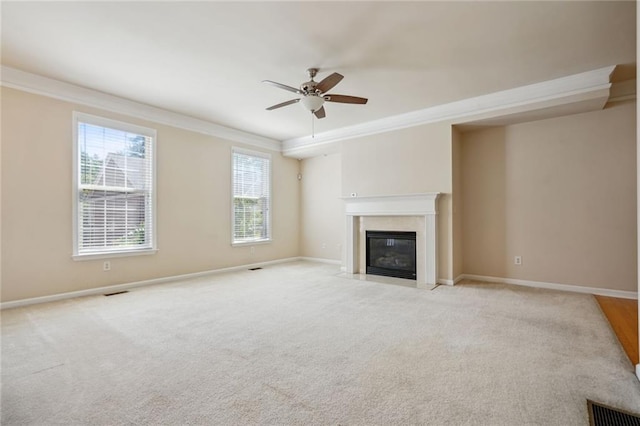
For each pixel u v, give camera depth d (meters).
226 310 3.44
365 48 3.05
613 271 3.95
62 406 1.72
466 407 1.70
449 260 4.65
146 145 4.72
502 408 1.69
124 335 2.73
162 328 2.90
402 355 2.33
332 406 1.71
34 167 3.68
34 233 3.68
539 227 4.43
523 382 1.94
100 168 4.23
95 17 2.56
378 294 4.11
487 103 4.27
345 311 3.39
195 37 2.86
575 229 4.18
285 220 7.06
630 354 2.31
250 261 6.25
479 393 1.83
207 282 4.88
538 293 4.09
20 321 3.08
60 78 3.73
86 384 1.94
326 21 2.62
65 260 3.91
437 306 3.55
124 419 1.61
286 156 7.06
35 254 3.69
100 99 4.17
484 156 4.87
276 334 2.75
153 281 4.73
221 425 1.56
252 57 3.23
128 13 2.51
